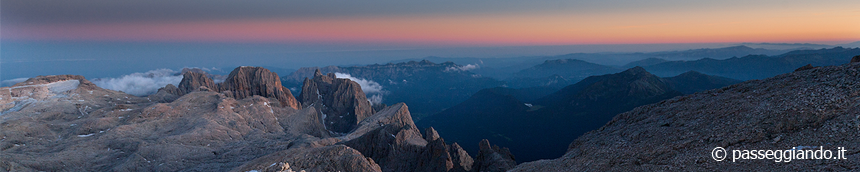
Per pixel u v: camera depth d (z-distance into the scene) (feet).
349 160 254.47
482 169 336.90
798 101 129.59
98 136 493.77
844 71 137.80
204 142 482.69
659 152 139.74
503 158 346.74
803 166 100.22
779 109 130.72
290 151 301.63
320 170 248.11
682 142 138.92
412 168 448.65
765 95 148.36
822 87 132.67
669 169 125.90
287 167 255.09
